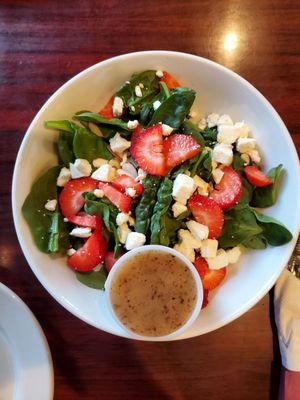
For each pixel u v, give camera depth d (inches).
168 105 10.0
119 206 9.9
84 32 11.3
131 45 11.3
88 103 10.4
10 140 11.1
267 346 10.6
